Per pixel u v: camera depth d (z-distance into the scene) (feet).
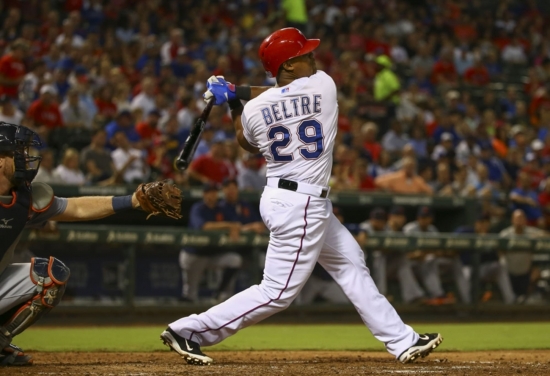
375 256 126.93
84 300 114.62
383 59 214.69
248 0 237.04
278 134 56.59
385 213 137.69
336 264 59.26
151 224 137.49
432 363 60.39
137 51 187.32
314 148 56.49
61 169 126.62
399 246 128.26
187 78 177.37
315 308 125.08
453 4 277.44
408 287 129.29
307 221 56.24
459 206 147.95
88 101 156.87
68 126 146.51
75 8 200.54
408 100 203.82
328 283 126.41
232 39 203.31
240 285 124.26
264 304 57.16
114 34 190.39
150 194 52.80
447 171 159.63
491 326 114.73
